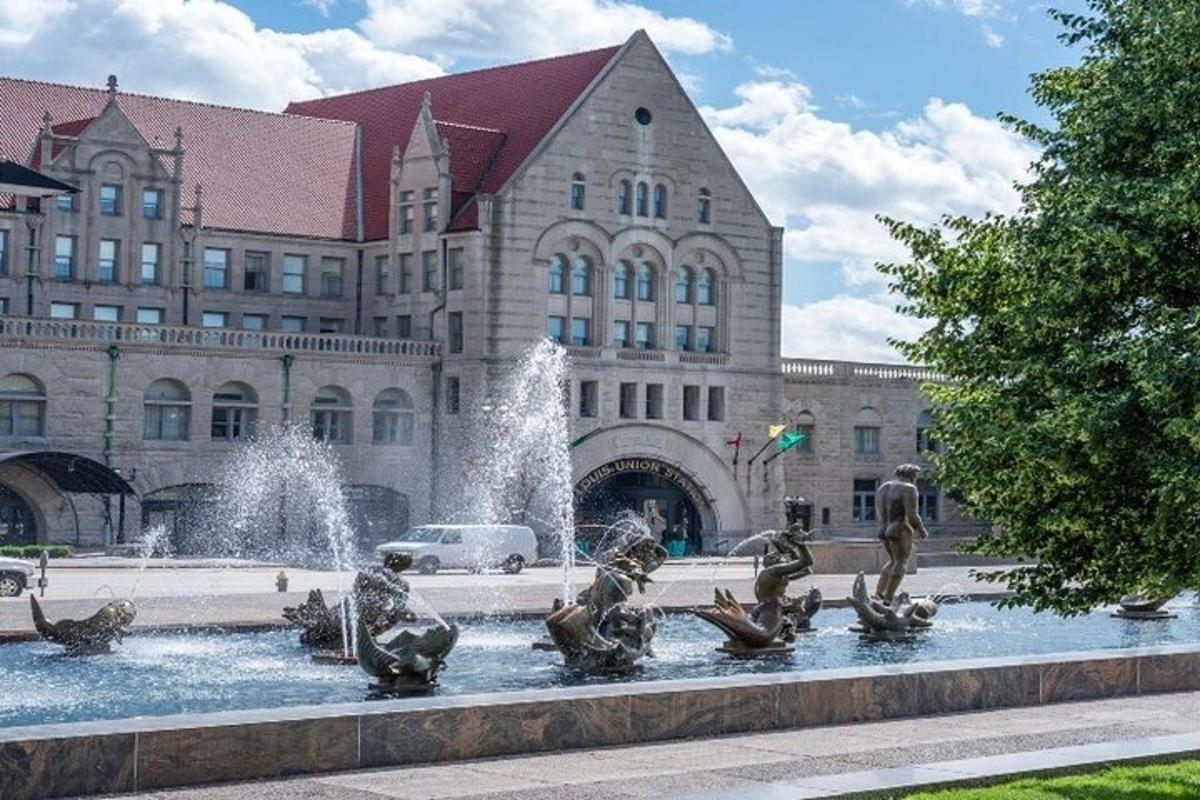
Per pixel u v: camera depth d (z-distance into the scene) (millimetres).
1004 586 72500
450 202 110062
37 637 46344
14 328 96000
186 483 100938
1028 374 28625
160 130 113125
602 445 111375
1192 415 26188
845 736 30922
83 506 96938
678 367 114938
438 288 109688
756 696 31344
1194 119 27875
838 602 62781
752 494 117938
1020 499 29297
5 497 95812
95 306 105000
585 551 106250
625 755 28672
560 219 110250
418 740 27594
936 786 25516
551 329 110438
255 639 47719
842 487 124062
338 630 45469
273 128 118312
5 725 33312
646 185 114125
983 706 34438
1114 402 26578
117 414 99000
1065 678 35750
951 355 29953
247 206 112125
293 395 104188
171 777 25391
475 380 107375
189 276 108125
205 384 101688
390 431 108062
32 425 97062
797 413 122062
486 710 28328
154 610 53750
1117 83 28516
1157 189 27156
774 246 119188
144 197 106562
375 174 118562
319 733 26672
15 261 102375
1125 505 28156
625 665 41531
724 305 117562
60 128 108062
